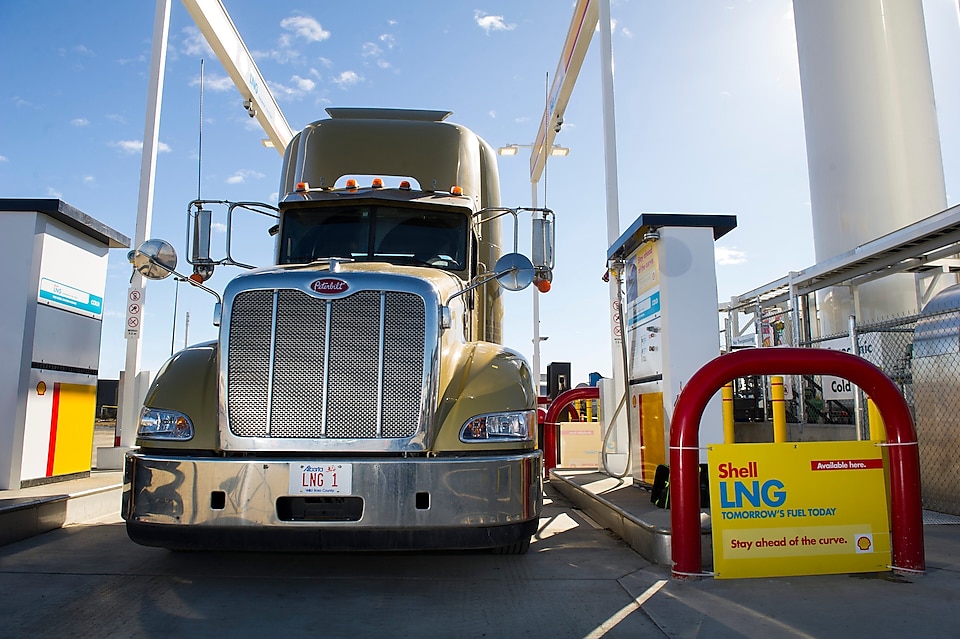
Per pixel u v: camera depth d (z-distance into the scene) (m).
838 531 4.46
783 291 10.76
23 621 3.59
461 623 3.61
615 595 4.08
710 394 4.45
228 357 4.16
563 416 15.16
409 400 4.13
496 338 6.87
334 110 7.52
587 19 10.99
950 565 4.60
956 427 6.28
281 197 7.12
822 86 11.11
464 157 6.86
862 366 4.49
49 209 6.37
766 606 3.81
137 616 3.68
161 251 4.81
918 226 7.54
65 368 6.79
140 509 4.10
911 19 10.73
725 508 4.41
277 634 3.44
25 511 5.47
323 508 4.03
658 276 6.49
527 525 4.18
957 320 6.32
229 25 10.04
